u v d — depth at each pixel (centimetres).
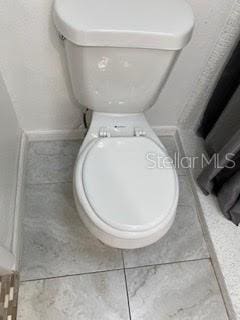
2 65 106
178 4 86
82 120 138
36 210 125
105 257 116
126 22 78
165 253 120
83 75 91
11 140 120
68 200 129
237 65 112
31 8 89
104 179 89
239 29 108
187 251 122
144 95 101
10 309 100
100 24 77
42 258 113
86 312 104
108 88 96
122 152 96
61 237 119
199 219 132
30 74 112
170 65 91
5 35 96
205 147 148
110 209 84
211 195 133
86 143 101
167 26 80
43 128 141
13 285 104
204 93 135
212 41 112
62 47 102
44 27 96
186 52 115
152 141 101
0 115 104
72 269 112
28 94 121
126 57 84
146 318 105
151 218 84
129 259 117
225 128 123
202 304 110
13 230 110
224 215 127
